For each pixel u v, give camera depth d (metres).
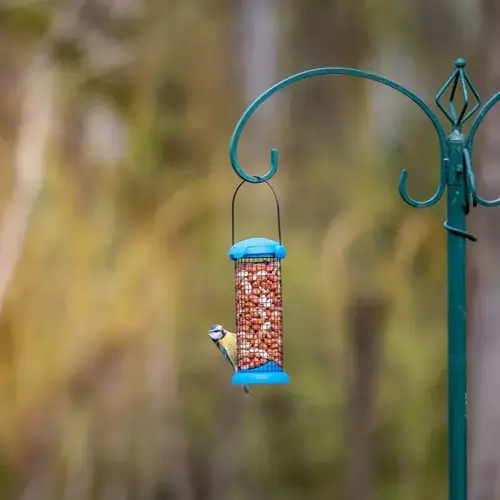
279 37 16.38
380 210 15.52
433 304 15.62
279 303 7.71
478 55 14.77
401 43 15.59
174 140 16.30
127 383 16.08
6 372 15.74
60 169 15.77
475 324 14.20
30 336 15.72
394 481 15.98
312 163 16.27
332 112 16.28
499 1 14.34
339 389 16.05
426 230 15.27
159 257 16.06
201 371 16.25
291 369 16.11
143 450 16.17
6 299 15.57
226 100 16.38
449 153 5.97
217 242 16.09
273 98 16.41
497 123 13.88
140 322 15.95
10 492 15.82
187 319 16.12
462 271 5.96
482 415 14.13
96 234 15.88
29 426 15.88
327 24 16.22
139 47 16.09
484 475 14.09
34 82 15.74
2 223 15.55
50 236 15.70
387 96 15.63
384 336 15.80
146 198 16.19
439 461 15.85
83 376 15.94
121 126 16.12
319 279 15.88
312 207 16.17
